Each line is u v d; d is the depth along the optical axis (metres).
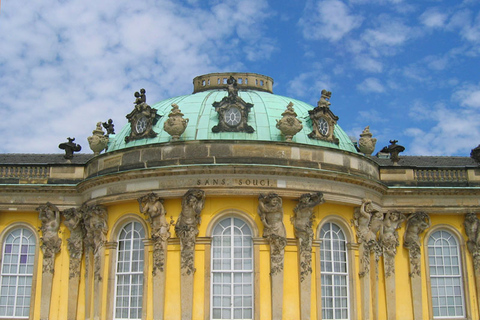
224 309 34.47
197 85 45.88
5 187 40.88
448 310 40.91
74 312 38.66
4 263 41.34
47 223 40.44
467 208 41.62
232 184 34.72
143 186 35.81
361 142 41.44
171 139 36.56
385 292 39.31
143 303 34.97
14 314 40.56
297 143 36.22
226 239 35.31
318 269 35.66
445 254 41.78
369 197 38.69
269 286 34.38
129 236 37.09
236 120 37.75
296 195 35.31
